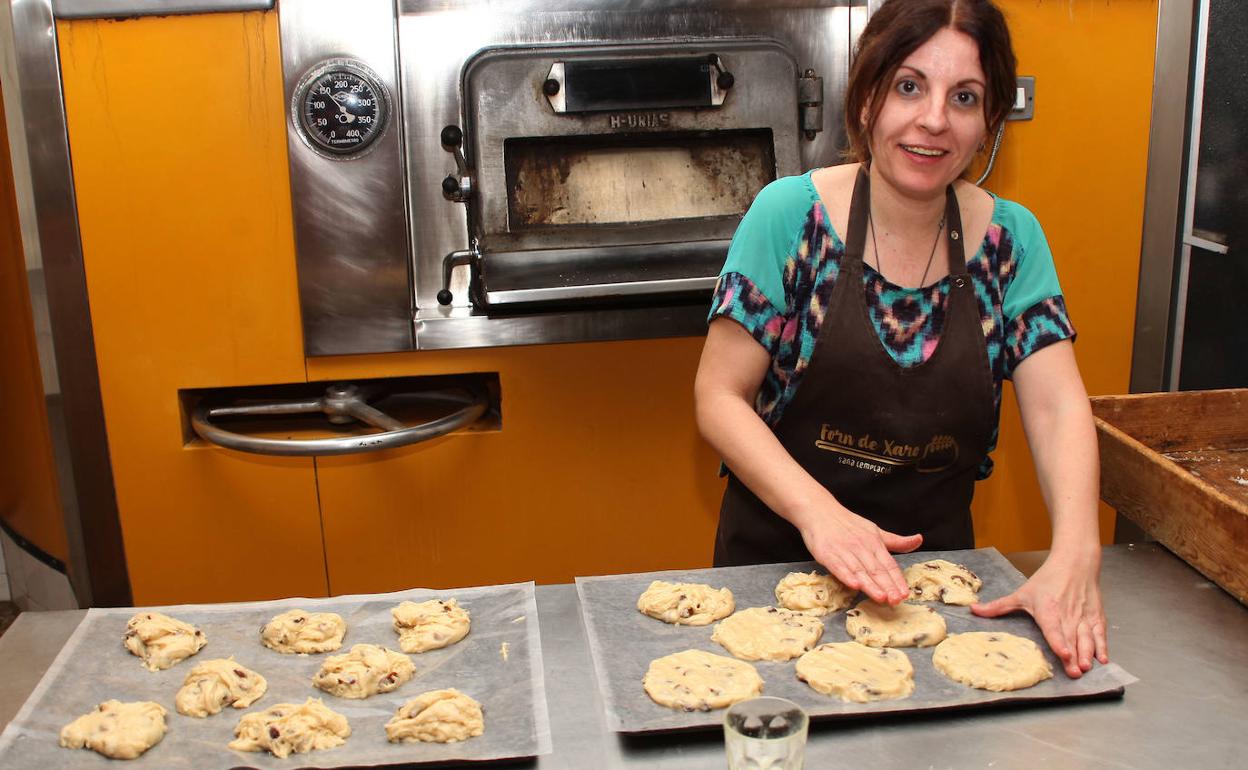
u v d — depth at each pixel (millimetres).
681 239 2412
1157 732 1228
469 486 2635
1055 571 1466
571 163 2453
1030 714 1271
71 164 2383
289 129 2402
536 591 1587
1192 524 1573
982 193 1675
